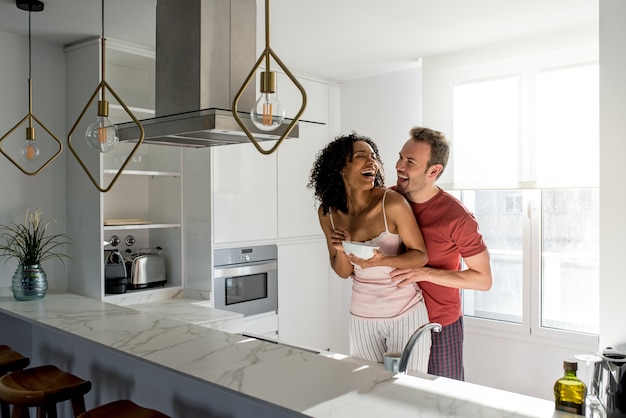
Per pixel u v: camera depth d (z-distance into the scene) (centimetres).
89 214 337
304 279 433
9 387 213
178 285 379
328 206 225
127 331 229
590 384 147
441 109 386
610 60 202
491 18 309
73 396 215
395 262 206
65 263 353
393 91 431
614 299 202
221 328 318
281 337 415
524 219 363
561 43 333
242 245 385
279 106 161
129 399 234
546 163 347
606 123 203
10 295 328
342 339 468
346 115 462
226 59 240
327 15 299
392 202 210
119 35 328
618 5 200
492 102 365
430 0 278
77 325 241
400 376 170
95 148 206
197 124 209
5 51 327
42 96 343
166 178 383
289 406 144
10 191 330
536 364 358
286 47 361
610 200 202
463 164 379
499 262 377
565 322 352
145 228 360
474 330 384
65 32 324
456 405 146
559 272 354
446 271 214
